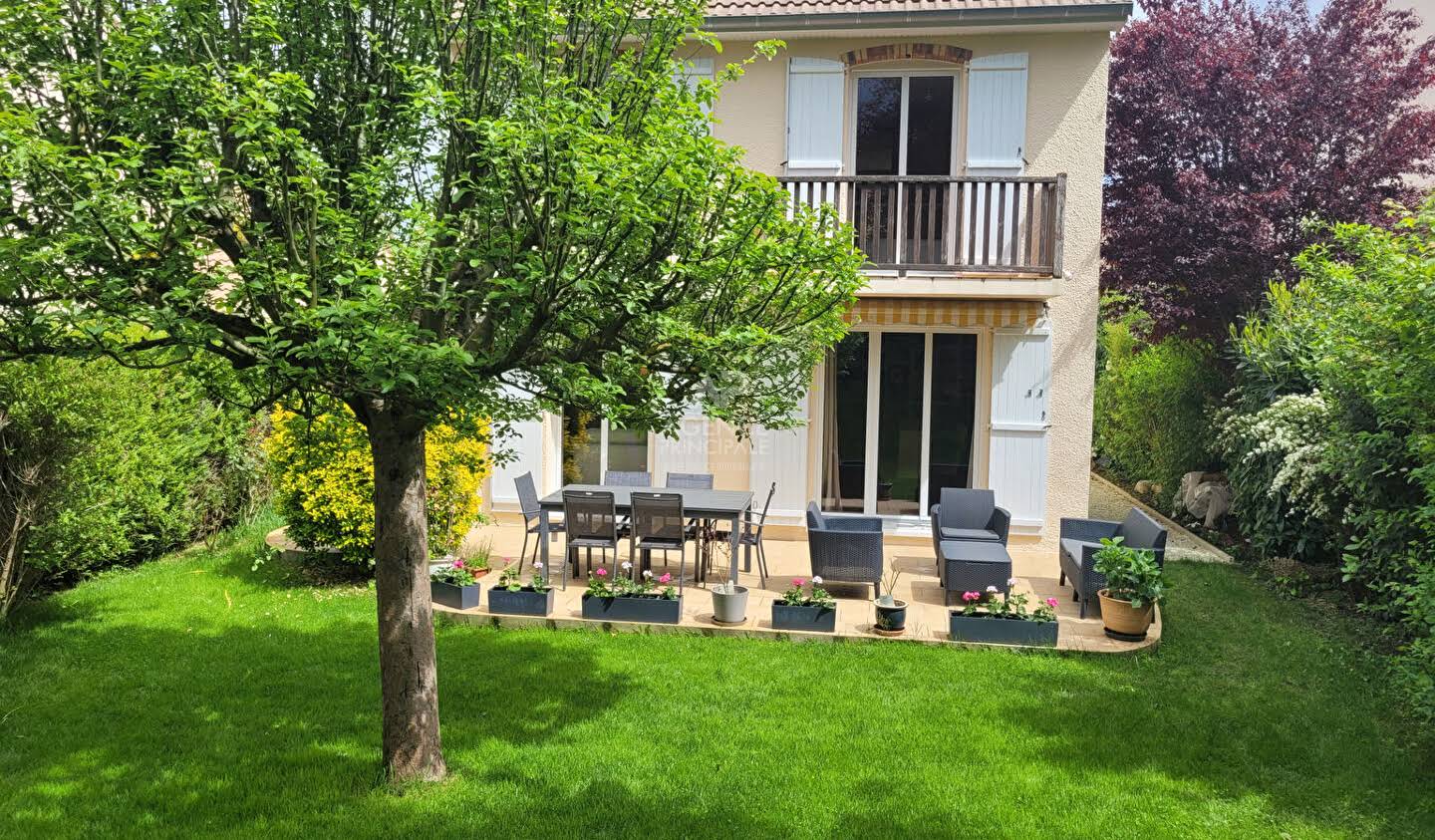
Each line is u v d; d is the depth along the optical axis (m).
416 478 6.72
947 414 15.49
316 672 8.89
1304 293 14.85
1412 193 18.95
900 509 15.66
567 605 11.14
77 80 5.50
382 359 4.97
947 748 7.35
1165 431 19.67
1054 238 13.68
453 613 10.59
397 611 6.67
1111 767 7.07
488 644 9.82
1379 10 19.83
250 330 5.76
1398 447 9.12
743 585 12.39
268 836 5.91
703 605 11.27
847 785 6.71
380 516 6.67
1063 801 6.52
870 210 14.91
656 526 11.31
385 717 6.75
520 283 5.45
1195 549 15.48
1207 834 6.12
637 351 6.75
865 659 9.46
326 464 11.59
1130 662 9.52
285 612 10.82
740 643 9.94
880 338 15.52
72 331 5.81
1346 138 19.50
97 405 10.47
